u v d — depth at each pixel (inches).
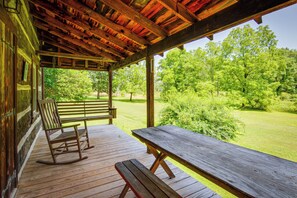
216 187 102.6
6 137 62.0
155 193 45.5
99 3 94.9
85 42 170.2
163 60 516.1
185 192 73.0
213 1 69.1
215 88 336.2
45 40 176.9
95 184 79.0
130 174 56.1
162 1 70.9
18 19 83.7
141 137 72.6
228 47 346.6
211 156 50.0
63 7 108.9
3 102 58.8
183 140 67.2
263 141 165.0
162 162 81.9
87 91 466.9
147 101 129.0
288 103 257.0
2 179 56.8
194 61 432.8
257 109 282.7
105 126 208.8
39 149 125.0
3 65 59.4
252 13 57.1
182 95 239.0
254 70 287.7
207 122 195.9
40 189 74.0
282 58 278.4
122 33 113.6
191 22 82.4
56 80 416.2
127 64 170.9
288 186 33.7
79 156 105.7
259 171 40.3
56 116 125.7
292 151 141.3
